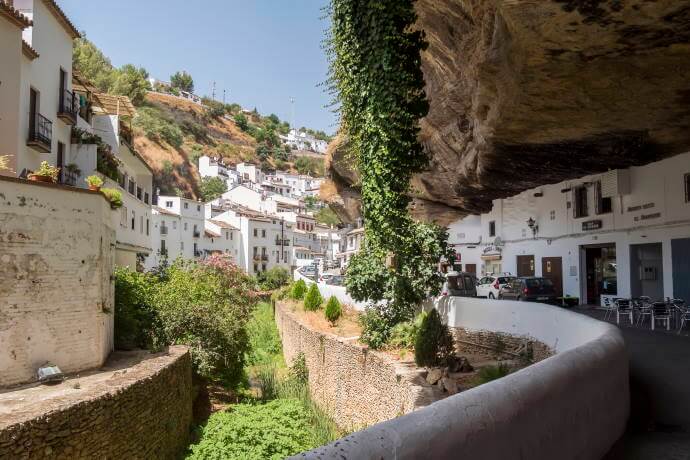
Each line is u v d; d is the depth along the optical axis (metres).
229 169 109.25
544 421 3.28
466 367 10.45
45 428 7.70
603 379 4.65
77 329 11.43
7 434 7.06
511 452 2.80
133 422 9.92
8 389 9.72
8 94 15.09
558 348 8.31
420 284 12.72
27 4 17.00
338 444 1.90
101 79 71.75
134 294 15.60
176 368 12.74
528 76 9.41
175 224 56.47
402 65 11.15
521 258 26.95
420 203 26.59
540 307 9.62
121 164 25.05
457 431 2.34
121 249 24.50
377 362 11.69
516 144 13.86
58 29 19.11
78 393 9.24
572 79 9.34
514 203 27.66
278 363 23.06
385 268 12.66
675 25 7.31
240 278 19.19
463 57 11.64
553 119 11.48
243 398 16.88
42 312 10.72
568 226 23.08
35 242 10.67
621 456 4.57
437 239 12.98
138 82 96.00
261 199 85.62
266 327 29.17
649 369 8.10
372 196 12.23
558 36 7.85
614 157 15.12
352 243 48.06
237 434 11.55
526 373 3.36
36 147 16.67
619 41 7.89
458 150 17.88
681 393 6.60
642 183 18.39
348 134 13.62
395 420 2.19
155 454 10.78
